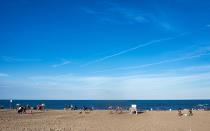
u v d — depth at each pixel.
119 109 67.56
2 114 50.22
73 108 72.81
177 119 44.12
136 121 40.53
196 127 33.62
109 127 32.69
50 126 32.12
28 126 31.77
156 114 55.81
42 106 68.12
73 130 29.44
